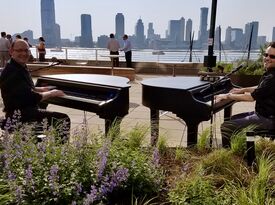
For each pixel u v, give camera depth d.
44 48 13.98
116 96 3.66
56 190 1.84
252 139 2.59
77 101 3.87
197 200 1.97
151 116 3.88
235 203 1.91
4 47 12.06
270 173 2.33
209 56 9.16
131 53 12.98
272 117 3.21
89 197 1.78
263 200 1.92
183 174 2.24
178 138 4.37
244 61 8.69
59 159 2.15
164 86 3.60
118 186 2.07
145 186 2.16
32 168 2.03
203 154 2.89
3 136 2.49
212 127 3.43
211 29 9.07
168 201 2.07
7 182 1.88
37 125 3.14
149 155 2.63
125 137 2.88
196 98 3.56
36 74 10.93
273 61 3.22
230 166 2.48
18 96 3.39
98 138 2.67
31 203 1.79
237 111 6.23
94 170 2.08
